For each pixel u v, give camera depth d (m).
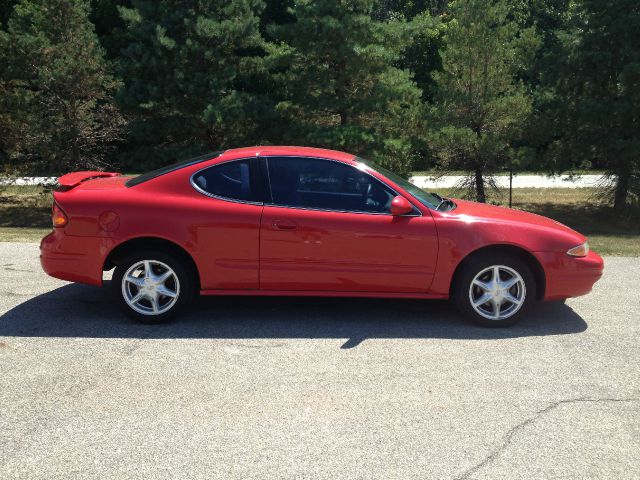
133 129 16.20
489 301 5.67
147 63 15.59
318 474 3.34
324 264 5.55
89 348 5.03
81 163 17.11
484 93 17.28
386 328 5.62
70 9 16.89
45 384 4.36
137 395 4.21
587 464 3.47
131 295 5.59
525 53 17.70
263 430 3.79
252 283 5.59
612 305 6.43
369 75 16.03
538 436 3.75
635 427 3.87
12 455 3.48
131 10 16.06
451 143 16.48
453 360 4.89
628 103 15.99
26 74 16.94
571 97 17.38
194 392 4.27
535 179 26.55
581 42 17.06
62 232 5.52
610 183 18.08
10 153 17.42
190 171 5.62
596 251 9.53
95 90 17.05
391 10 39.00
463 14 17.47
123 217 5.46
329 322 5.76
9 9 24.17
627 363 4.86
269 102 15.93
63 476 3.29
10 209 18.12
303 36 15.30
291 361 4.82
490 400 4.21
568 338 5.42
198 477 3.30
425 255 5.56
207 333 5.41
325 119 16.92
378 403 4.14
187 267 5.60
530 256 5.72
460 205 6.21
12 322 5.61
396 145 15.17
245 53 22.67
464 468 3.41
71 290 6.66
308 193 5.61
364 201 5.62
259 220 5.48
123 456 3.48
